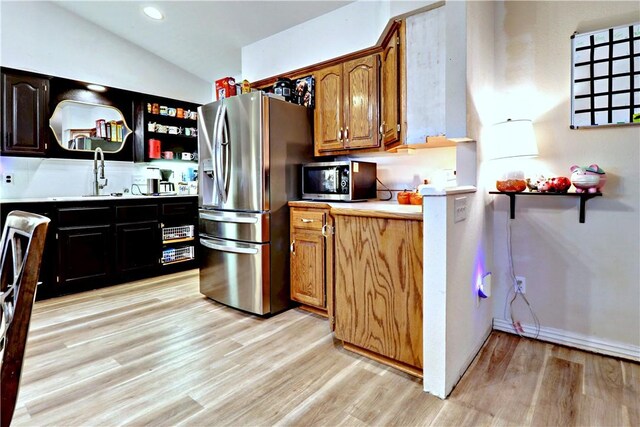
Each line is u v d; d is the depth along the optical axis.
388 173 2.99
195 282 3.60
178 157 4.35
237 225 2.75
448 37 1.81
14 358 0.75
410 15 2.27
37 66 3.33
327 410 1.53
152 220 3.71
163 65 4.25
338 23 2.98
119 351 2.09
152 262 3.73
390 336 1.86
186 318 2.63
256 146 2.62
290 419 1.47
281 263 2.77
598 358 1.98
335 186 2.68
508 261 2.33
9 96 3.05
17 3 3.20
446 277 1.59
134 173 4.12
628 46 1.90
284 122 2.78
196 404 1.58
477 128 1.98
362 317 1.97
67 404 1.58
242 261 2.72
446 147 2.62
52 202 3.02
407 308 1.78
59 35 3.45
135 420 1.47
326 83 2.96
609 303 2.02
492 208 2.34
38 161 3.42
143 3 3.20
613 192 1.98
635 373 1.81
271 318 2.64
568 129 2.09
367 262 1.93
